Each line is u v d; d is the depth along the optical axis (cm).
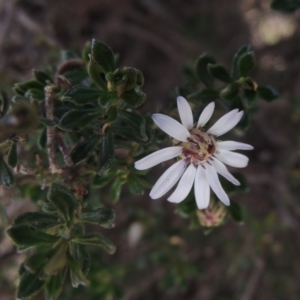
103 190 18
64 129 11
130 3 26
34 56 22
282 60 27
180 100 11
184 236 23
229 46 28
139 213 22
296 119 24
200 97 13
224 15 28
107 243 11
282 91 26
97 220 11
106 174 13
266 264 25
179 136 12
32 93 12
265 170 25
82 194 12
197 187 12
